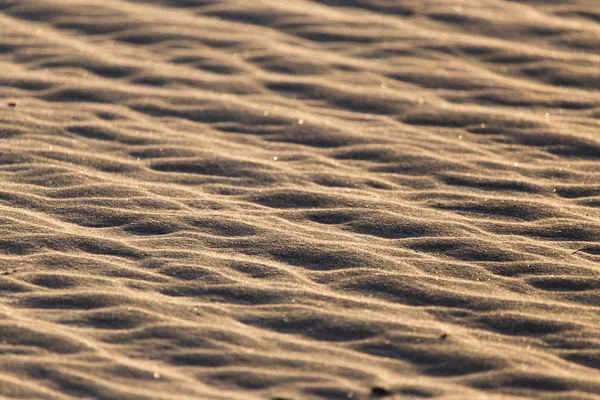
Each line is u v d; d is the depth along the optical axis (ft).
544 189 26.17
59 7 39.78
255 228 22.88
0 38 36.24
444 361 17.62
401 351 17.93
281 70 34.86
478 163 27.89
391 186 26.20
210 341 17.88
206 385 16.56
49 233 21.95
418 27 39.55
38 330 17.79
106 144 28.12
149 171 26.37
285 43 37.42
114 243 21.75
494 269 21.34
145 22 38.68
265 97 32.53
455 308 19.60
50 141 27.91
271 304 19.38
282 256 21.54
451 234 22.95
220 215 23.54
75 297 19.13
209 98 32.09
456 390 16.75
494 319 19.19
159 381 16.56
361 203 24.66
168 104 31.45
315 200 24.81
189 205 24.16
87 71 33.81
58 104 30.96
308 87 33.50
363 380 16.93
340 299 19.70
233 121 30.48
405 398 16.43
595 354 18.02
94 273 20.26
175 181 25.81
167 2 41.22
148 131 29.27
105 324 18.25
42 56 34.83
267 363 17.31
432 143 29.35
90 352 17.25
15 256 20.79
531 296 20.24
